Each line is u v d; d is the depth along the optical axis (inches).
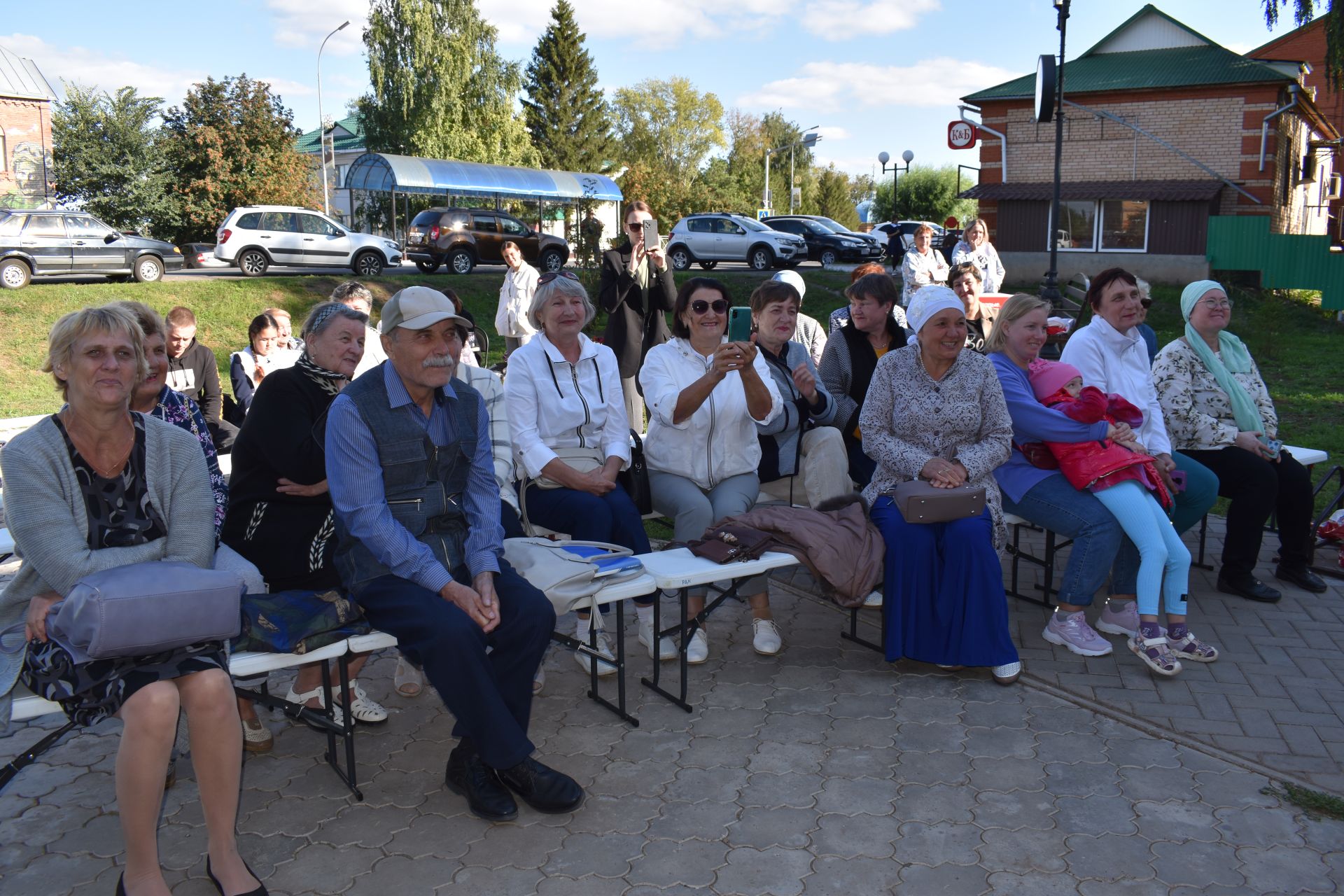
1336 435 349.7
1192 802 123.0
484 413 133.7
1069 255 866.1
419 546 121.6
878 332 206.2
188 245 909.2
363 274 878.4
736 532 156.9
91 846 115.0
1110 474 164.7
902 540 156.9
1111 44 930.1
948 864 110.1
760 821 119.0
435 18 1593.3
